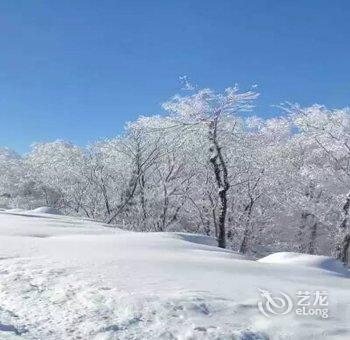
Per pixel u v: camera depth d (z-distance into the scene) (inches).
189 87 1043.3
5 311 239.9
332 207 1166.3
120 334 215.9
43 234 640.4
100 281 305.0
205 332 220.7
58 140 1610.5
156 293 275.7
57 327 221.3
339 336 225.6
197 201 1229.1
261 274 385.1
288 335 223.6
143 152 1301.7
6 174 1828.2
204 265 399.2
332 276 431.2
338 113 1105.4
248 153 1130.0
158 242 567.8
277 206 1266.0
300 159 1302.9
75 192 1449.3
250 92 1016.2
